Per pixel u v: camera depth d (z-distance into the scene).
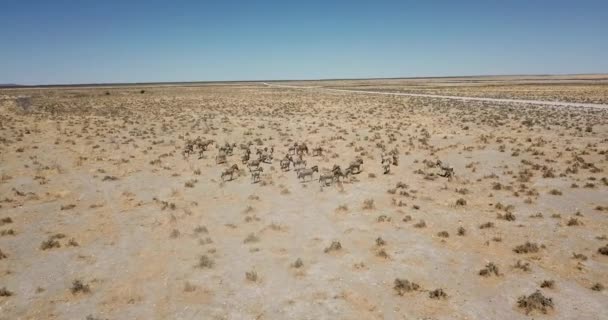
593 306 13.12
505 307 13.21
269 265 16.17
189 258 16.92
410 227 20.03
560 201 23.38
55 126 55.31
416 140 44.72
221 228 20.19
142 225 20.66
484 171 30.81
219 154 37.44
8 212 22.55
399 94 120.88
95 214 22.36
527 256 16.77
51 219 21.58
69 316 13.00
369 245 17.97
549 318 12.55
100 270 15.99
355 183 28.16
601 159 32.97
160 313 13.09
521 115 63.25
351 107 82.25
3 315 13.08
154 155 37.88
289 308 13.25
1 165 33.16
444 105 81.88
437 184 27.56
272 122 61.41
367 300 13.67
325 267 15.95
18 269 16.16
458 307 13.23
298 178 29.44
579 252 17.00
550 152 36.38
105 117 65.88
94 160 35.38
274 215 21.94
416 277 15.16
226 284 14.79
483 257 16.78
